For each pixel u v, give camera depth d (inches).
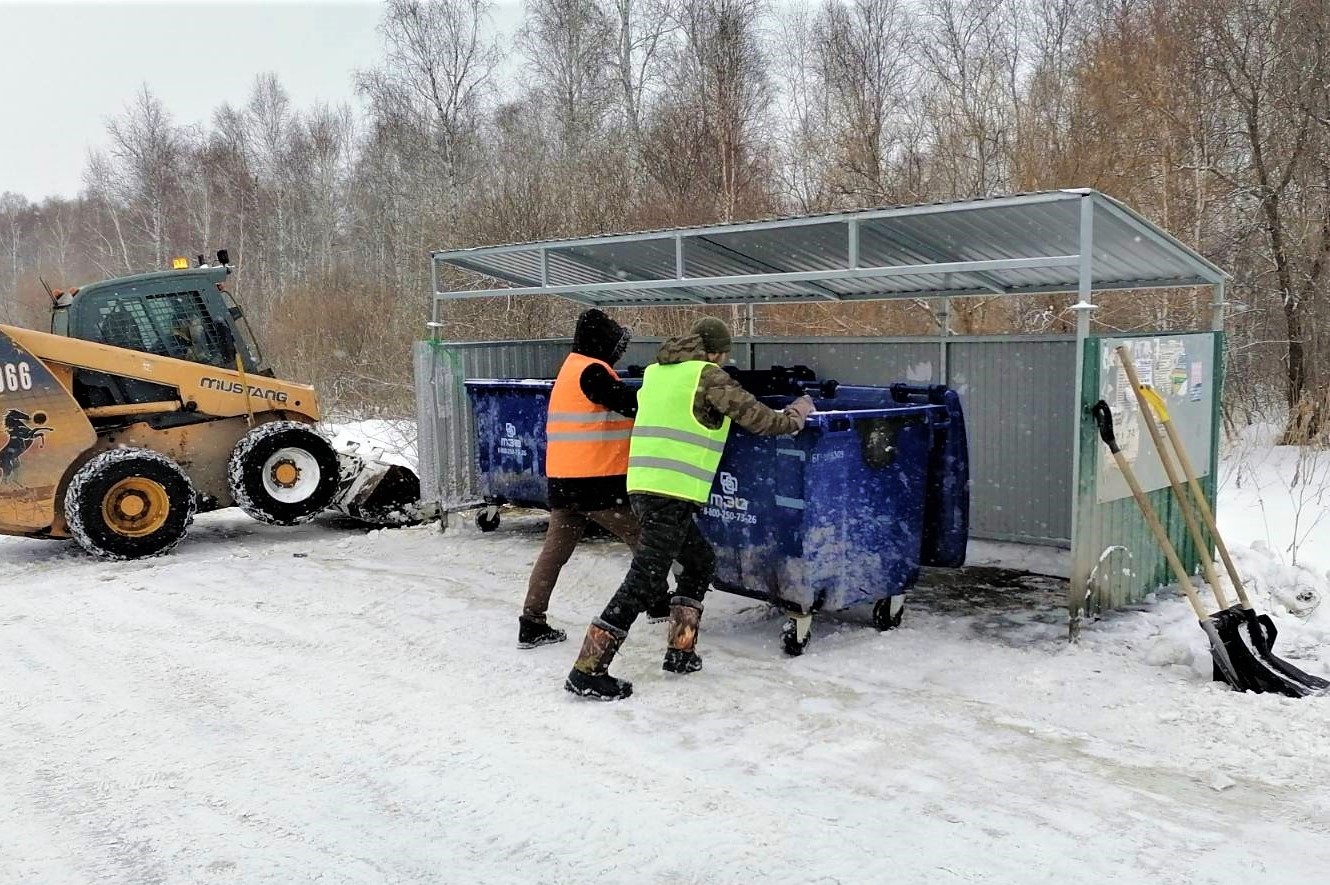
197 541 328.2
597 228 672.4
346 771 147.9
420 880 118.0
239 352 335.6
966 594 238.2
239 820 133.7
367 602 242.1
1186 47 485.4
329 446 332.2
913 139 702.5
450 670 191.3
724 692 176.4
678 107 839.7
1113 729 156.4
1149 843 121.0
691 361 178.2
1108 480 202.2
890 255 276.4
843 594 196.2
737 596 240.8
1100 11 726.5
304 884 117.7
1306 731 150.8
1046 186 504.4
